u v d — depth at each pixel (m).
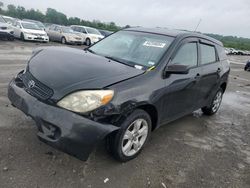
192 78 4.80
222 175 3.89
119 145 3.53
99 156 3.81
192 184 3.56
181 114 4.89
